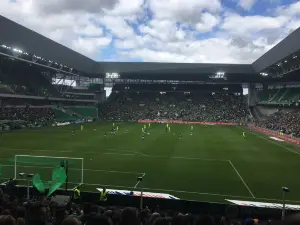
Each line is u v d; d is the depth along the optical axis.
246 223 7.30
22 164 27.03
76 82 112.56
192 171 25.89
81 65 83.25
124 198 15.58
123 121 95.94
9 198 11.77
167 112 102.88
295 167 28.05
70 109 96.88
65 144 41.50
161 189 20.34
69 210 10.16
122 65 90.81
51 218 8.20
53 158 29.78
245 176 24.28
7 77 76.94
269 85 103.50
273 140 49.97
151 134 57.12
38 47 61.41
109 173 24.72
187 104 107.12
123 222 4.43
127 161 30.03
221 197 18.78
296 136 52.06
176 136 53.97
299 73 72.38
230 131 66.19
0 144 40.66
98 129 66.56
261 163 29.84
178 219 5.91
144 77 98.25
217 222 7.82
